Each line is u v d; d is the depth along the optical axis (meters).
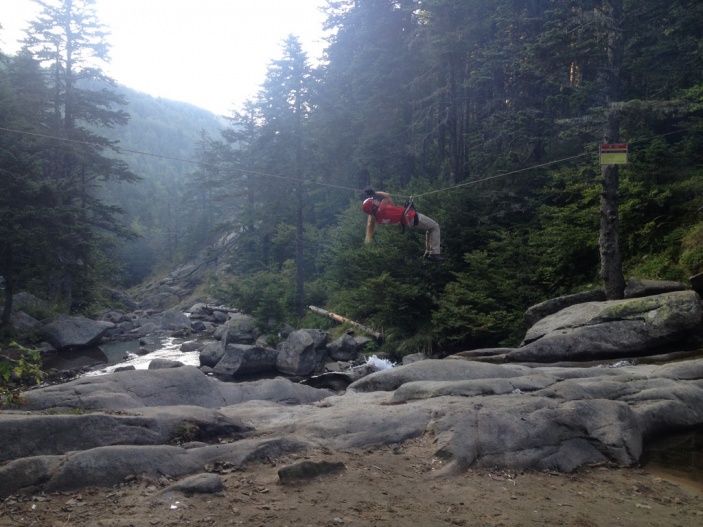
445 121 28.03
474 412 7.54
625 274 17.38
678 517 5.59
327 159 37.53
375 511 5.26
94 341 28.28
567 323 14.57
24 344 25.33
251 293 30.84
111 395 9.05
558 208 19.52
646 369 10.92
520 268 19.62
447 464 6.52
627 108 14.84
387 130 32.88
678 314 12.88
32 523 4.73
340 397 10.20
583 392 8.88
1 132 25.66
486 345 19.53
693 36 19.86
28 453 5.97
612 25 15.11
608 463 7.18
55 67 33.97
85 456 5.66
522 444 7.03
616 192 15.77
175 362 14.23
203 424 7.38
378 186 36.62
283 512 5.10
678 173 19.00
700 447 8.04
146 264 83.69
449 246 21.81
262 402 10.28
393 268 22.50
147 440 6.74
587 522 5.31
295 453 6.71
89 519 4.81
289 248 42.84
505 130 23.58
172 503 5.17
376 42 35.03
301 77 31.70
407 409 8.01
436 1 25.53
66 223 27.02
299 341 21.28
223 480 5.81
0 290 29.88
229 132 56.69
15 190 25.06
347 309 26.66
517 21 26.11
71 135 32.94
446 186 25.23
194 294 61.00
